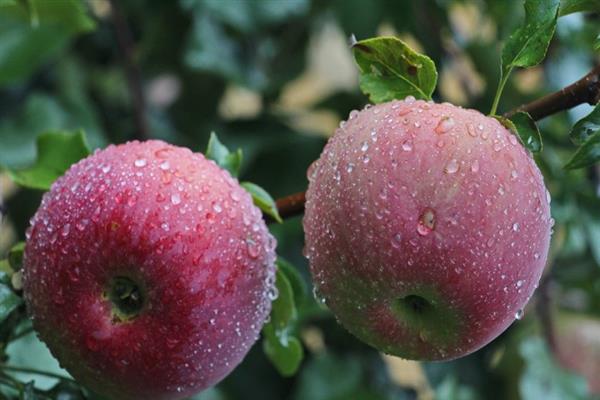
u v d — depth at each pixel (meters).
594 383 0.93
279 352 0.72
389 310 0.63
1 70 0.93
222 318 0.63
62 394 0.68
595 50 0.65
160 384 0.64
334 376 0.92
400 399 0.94
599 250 0.88
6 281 0.66
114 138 1.04
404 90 0.65
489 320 0.62
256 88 1.00
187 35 1.01
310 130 1.02
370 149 0.62
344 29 0.98
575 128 0.64
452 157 0.61
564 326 0.94
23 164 0.95
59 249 0.63
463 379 0.95
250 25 0.97
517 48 0.64
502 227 0.61
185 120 1.03
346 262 0.62
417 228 0.61
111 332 0.63
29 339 0.75
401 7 0.98
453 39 0.99
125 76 1.01
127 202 0.63
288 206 0.69
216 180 0.64
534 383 0.91
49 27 0.93
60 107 1.00
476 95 0.97
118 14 0.99
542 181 0.63
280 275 0.68
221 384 0.92
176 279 0.62
